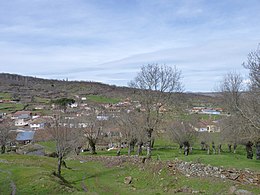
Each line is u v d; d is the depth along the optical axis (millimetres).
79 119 67062
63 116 60469
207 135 64938
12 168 38125
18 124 128375
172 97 43594
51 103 159750
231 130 41812
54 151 68188
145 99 42781
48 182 28859
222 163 27734
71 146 42969
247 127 33188
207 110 90000
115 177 37750
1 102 170000
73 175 40344
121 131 61875
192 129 58531
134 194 27734
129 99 61000
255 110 27094
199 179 26109
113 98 159750
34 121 121688
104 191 30422
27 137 99438
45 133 90188
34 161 47438
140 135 52281
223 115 55094
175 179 28141
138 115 51438
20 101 175500
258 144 36969
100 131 70562
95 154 66438
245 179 23516
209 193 23297
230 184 23562
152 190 28000
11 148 82312
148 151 42469
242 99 37812
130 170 39156
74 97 176000
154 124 42656
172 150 67625
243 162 28172
